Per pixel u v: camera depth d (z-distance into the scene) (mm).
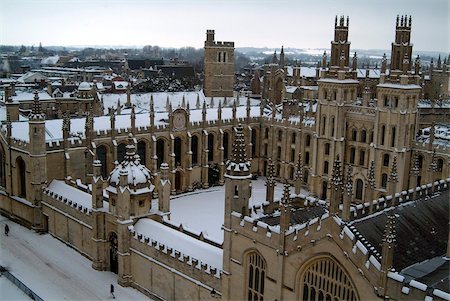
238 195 59281
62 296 73125
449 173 103188
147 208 79812
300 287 53688
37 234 97812
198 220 105938
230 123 138375
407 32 107000
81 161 106875
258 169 147500
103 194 88000
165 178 80562
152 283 72812
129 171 78562
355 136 119188
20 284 75688
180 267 67875
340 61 120562
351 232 48469
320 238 50469
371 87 168750
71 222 89812
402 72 107812
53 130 107812
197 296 65625
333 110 121062
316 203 63188
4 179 108750
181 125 126500
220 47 197250
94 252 82438
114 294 74188
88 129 107250
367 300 46969
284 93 177500
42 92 188625
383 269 44938
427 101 144125
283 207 53156
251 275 58750
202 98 191875
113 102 175500
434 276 47594
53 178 101812
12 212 106062
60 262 84812
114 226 79250
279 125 139875
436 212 59625
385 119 109812
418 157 108875
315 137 125625
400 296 44094
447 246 53406
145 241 73250
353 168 119812
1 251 88625
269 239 55062
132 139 114688
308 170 133500
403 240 53062
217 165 136875
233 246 59594
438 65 177875
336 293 50281
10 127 103438
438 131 116375
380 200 57312
